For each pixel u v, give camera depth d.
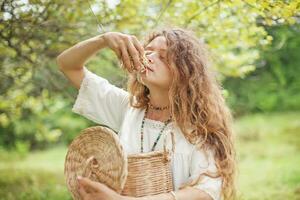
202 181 2.23
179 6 3.62
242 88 11.12
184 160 2.28
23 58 4.18
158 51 2.41
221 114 2.43
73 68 2.50
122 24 3.97
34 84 5.02
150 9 4.05
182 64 2.39
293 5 2.89
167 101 2.41
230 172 2.30
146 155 2.19
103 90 2.56
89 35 3.97
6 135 10.02
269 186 6.01
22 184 6.40
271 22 3.15
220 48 4.19
